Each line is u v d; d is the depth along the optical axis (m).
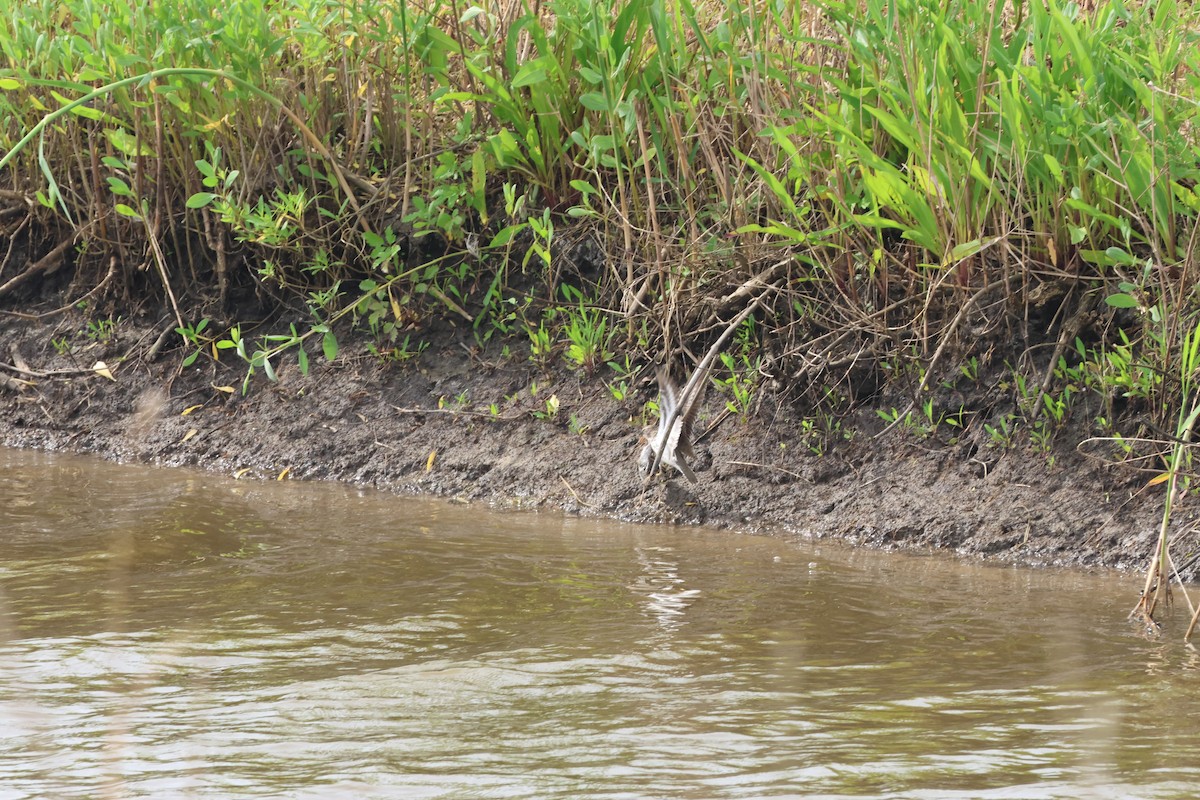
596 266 14.59
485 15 14.08
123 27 14.09
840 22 12.59
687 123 13.52
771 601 9.53
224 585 9.73
